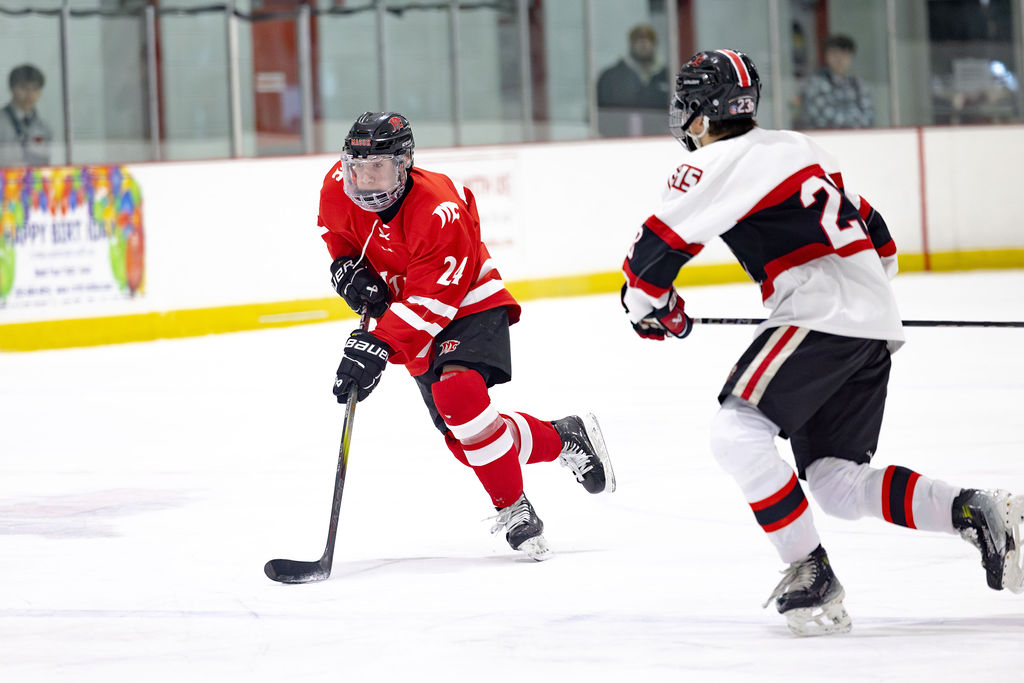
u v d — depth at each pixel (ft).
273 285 100.68
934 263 127.24
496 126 129.59
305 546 37.63
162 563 35.91
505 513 35.32
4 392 72.08
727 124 27.53
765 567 33.37
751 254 27.50
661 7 127.85
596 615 29.55
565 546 36.52
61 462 52.60
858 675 24.59
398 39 127.13
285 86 124.47
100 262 92.38
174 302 96.07
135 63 115.96
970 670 24.63
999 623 27.71
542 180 115.03
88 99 114.62
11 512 43.27
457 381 34.01
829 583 26.63
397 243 34.50
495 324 34.88
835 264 26.96
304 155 101.96
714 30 129.49
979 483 42.65
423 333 33.55
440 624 29.22
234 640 28.37
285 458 52.19
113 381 75.66
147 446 55.72
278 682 25.40
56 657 27.40
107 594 32.65
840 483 27.84
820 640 26.94
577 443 37.81
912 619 28.27
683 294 113.70
